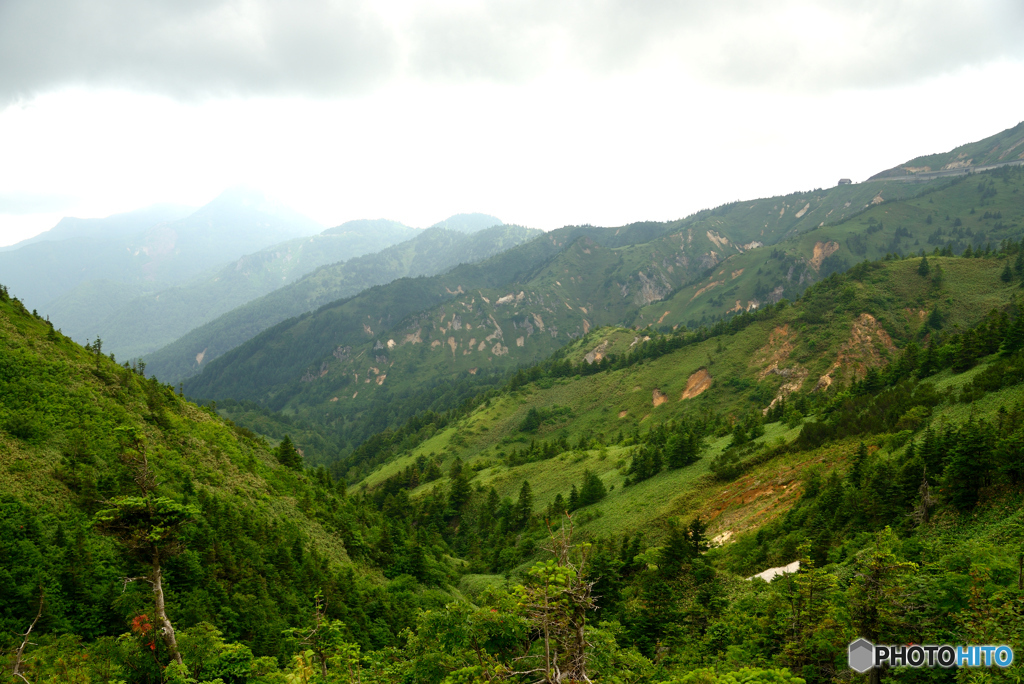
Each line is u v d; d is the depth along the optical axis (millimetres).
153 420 69750
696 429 147500
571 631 15727
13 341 64875
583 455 151750
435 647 23734
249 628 37594
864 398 101812
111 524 25938
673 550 50469
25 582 32406
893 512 49531
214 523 49406
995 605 21281
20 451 45406
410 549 81938
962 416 67500
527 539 105188
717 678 20484
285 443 101312
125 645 28953
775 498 77062
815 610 23688
